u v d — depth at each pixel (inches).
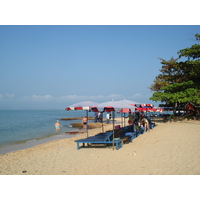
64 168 325.1
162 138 526.6
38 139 792.3
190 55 969.5
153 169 283.6
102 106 420.2
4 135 924.0
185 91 901.2
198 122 834.8
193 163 292.8
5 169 344.2
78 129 1117.7
